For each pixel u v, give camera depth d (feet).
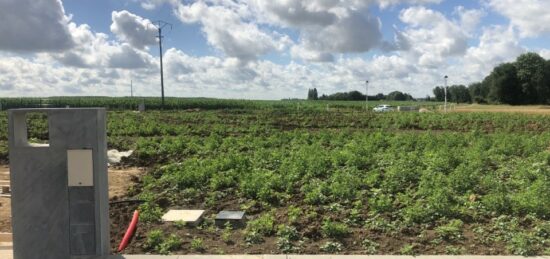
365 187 33.53
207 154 51.52
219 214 26.66
